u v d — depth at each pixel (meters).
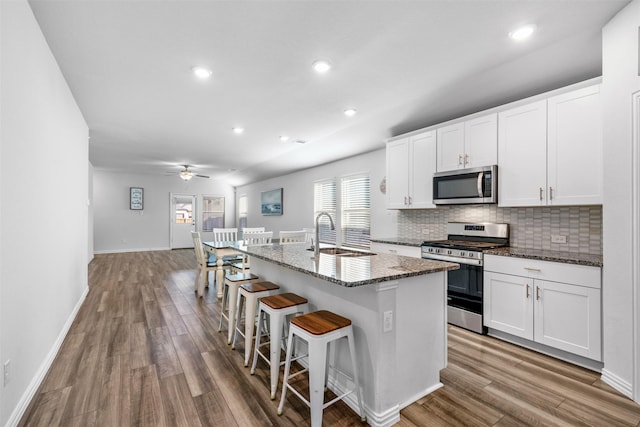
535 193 2.67
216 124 4.12
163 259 7.73
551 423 1.69
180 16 1.89
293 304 2.07
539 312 2.47
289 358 1.80
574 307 2.28
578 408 1.82
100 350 2.61
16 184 1.67
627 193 1.88
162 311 3.67
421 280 1.97
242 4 1.79
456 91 2.97
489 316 2.83
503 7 1.81
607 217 2.02
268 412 1.81
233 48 2.26
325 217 6.12
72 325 3.18
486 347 2.64
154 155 6.26
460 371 2.25
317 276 1.73
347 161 5.50
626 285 1.90
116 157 6.53
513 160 2.83
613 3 1.81
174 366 2.35
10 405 1.61
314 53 2.33
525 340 2.63
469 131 3.18
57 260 2.58
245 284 2.67
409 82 2.82
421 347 1.96
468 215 3.58
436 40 2.15
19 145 1.71
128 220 9.26
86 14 1.87
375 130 4.15
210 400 1.92
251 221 9.62
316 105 3.41
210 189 10.51
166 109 3.54
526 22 1.96
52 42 2.18
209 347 2.69
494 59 2.41
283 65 2.51
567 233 2.77
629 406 1.83
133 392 2.00
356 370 1.73
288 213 7.49
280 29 2.03
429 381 2.01
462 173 3.17
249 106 3.45
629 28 1.82
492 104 3.13
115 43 2.19
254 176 8.61
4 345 1.53
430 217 4.00
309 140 4.94
